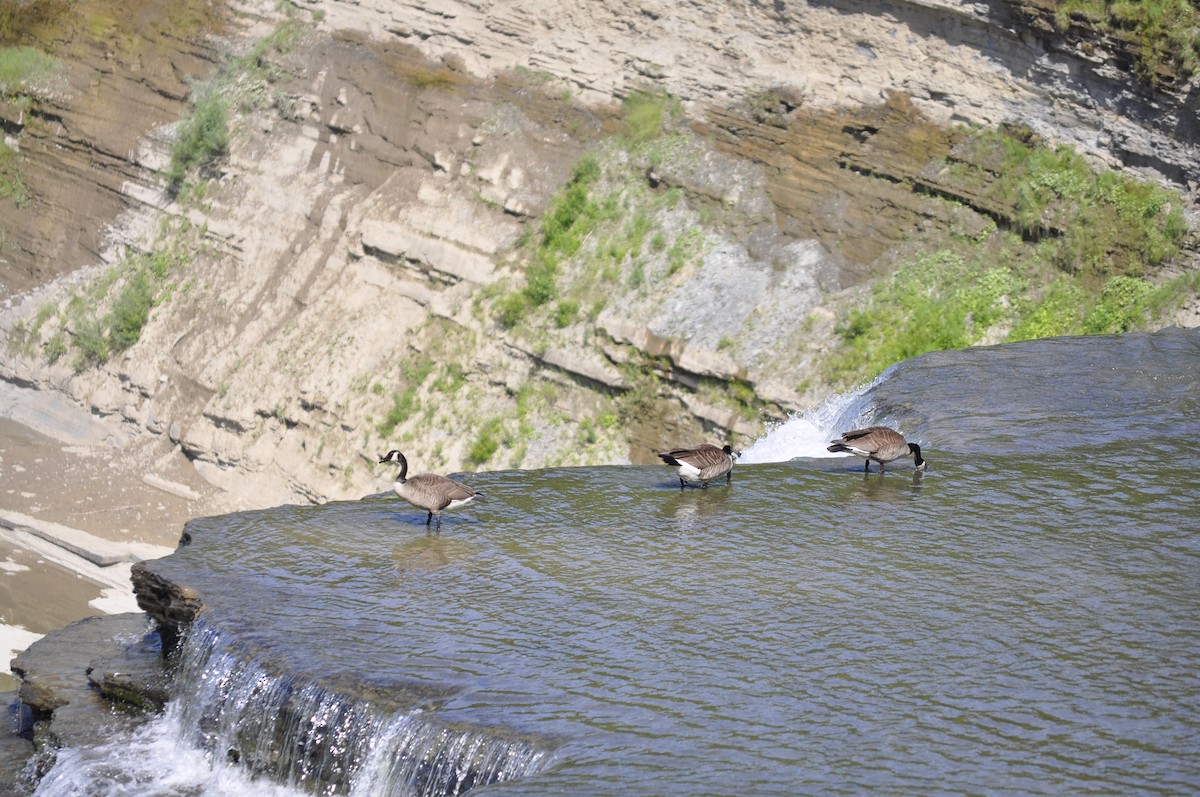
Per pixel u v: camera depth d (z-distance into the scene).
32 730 31.78
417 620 27.42
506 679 24.70
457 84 87.38
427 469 75.12
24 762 30.28
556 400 75.00
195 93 95.69
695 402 71.50
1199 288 66.44
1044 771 20.73
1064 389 43.75
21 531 74.88
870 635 26.08
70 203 97.94
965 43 73.50
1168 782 20.41
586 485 36.38
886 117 75.31
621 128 82.31
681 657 25.31
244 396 82.31
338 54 91.25
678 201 78.31
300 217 88.38
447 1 88.81
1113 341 50.06
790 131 77.31
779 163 77.25
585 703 23.58
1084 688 23.70
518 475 37.56
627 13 83.56
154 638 32.31
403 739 23.47
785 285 72.88
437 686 24.61
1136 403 42.28
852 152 75.62
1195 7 68.00
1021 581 28.73
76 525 75.69
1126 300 68.00
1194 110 67.88
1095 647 25.41
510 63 86.62
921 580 28.83
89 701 29.83
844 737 22.00
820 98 77.12
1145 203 69.06
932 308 69.50
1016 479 35.50
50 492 79.69
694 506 34.19
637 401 72.94
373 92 89.00
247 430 81.44
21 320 94.62
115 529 75.75
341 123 89.50
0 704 34.88
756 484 35.88
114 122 97.75
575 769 21.06
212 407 82.94
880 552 30.56
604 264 77.50
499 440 74.50
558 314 76.44
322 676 25.20
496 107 85.62
